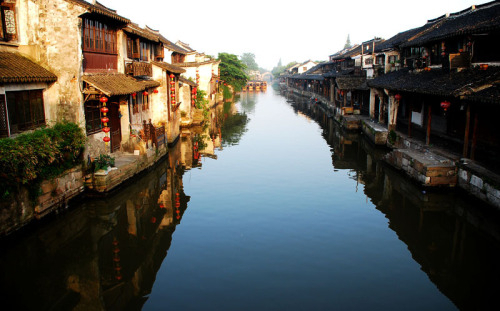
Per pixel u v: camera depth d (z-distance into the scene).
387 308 7.86
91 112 14.34
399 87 19.61
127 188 14.57
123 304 8.09
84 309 8.04
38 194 10.61
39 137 10.62
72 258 10.23
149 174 16.95
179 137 26.73
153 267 9.55
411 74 21.91
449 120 20.33
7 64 11.30
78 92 12.76
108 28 16.11
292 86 92.50
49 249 10.58
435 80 16.98
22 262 9.93
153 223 12.57
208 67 41.00
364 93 35.91
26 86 11.60
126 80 16.56
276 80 164.88
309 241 10.91
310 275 9.11
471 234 11.33
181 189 15.82
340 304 7.98
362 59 36.38
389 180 16.47
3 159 9.09
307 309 7.81
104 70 15.68
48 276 9.40
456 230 11.59
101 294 8.61
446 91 14.12
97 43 15.04
